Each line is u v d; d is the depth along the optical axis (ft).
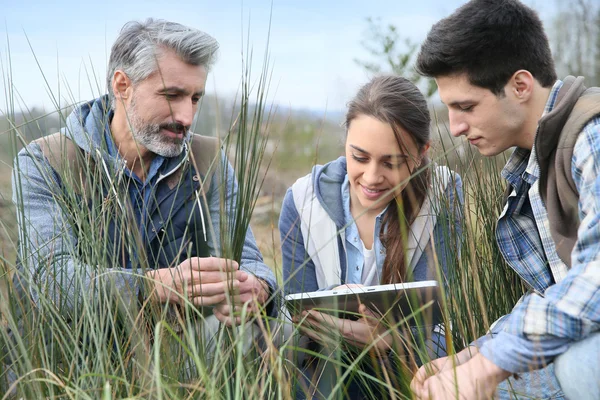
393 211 6.27
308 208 6.75
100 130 6.45
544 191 5.14
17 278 5.35
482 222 6.13
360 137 5.94
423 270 6.29
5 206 5.85
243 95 5.23
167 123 6.28
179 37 6.22
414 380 4.49
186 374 4.88
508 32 5.09
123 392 4.53
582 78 5.02
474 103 5.28
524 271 5.64
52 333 4.66
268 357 4.82
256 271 6.18
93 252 5.15
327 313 5.46
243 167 5.34
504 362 4.16
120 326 5.28
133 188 6.39
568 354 4.07
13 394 4.67
